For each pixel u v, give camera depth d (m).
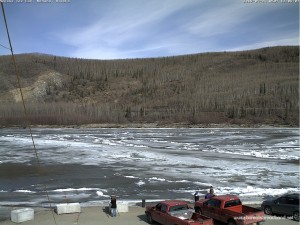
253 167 45.91
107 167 46.72
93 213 24.56
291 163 49.09
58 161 52.16
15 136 103.38
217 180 37.97
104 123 173.25
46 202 29.19
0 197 31.03
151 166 47.25
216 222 21.11
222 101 197.75
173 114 181.75
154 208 21.75
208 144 75.69
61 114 179.62
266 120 159.38
